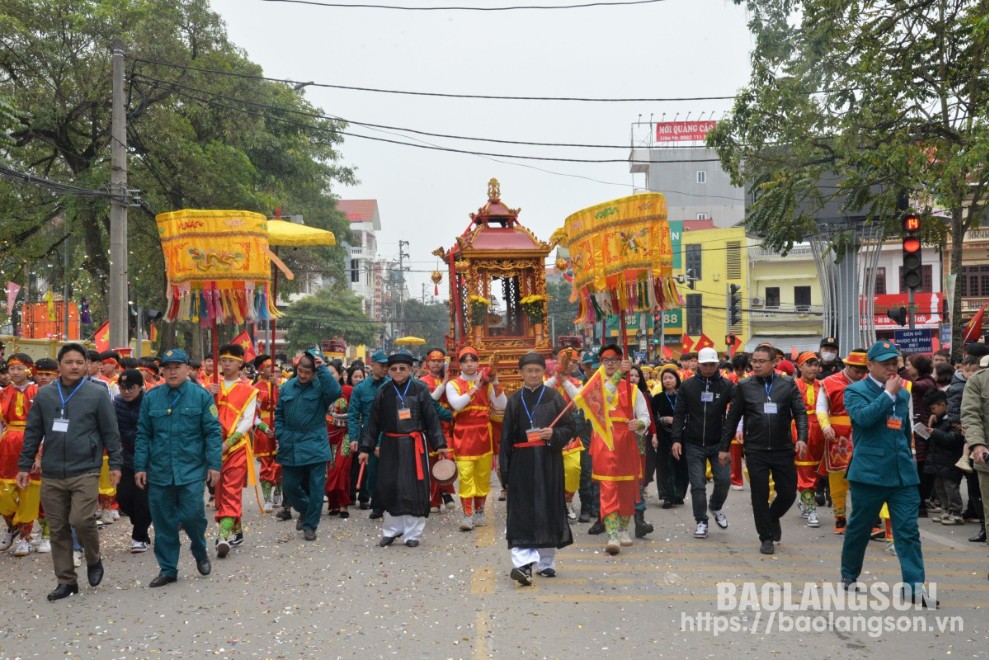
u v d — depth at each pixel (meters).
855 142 16.66
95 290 32.97
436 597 7.25
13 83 22.23
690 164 57.12
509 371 15.20
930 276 38.56
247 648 6.02
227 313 11.93
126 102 23.11
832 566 8.34
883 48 16.92
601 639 6.08
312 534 9.95
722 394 9.62
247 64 27.80
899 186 16.88
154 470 7.91
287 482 10.12
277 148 30.67
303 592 7.50
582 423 10.77
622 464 9.02
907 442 7.09
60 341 25.80
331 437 11.74
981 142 14.23
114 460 7.78
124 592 7.64
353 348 65.62
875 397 7.07
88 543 7.75
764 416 8.99
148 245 28.12
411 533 9.48
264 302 12.30
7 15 21.00
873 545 9.36
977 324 17.39
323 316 57.31
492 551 9.10
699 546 9.36
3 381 10.84
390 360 9.66
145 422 8.00
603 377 9.16
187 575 8.24
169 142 23.81
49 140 23.97
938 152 15.84
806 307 44.75
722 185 57.09
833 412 10.04
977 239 36.00
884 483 7.02
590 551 9.10
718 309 42.94
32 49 21.69
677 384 11.83
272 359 12.45
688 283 45.31
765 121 18.30
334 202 38.72
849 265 23.45
